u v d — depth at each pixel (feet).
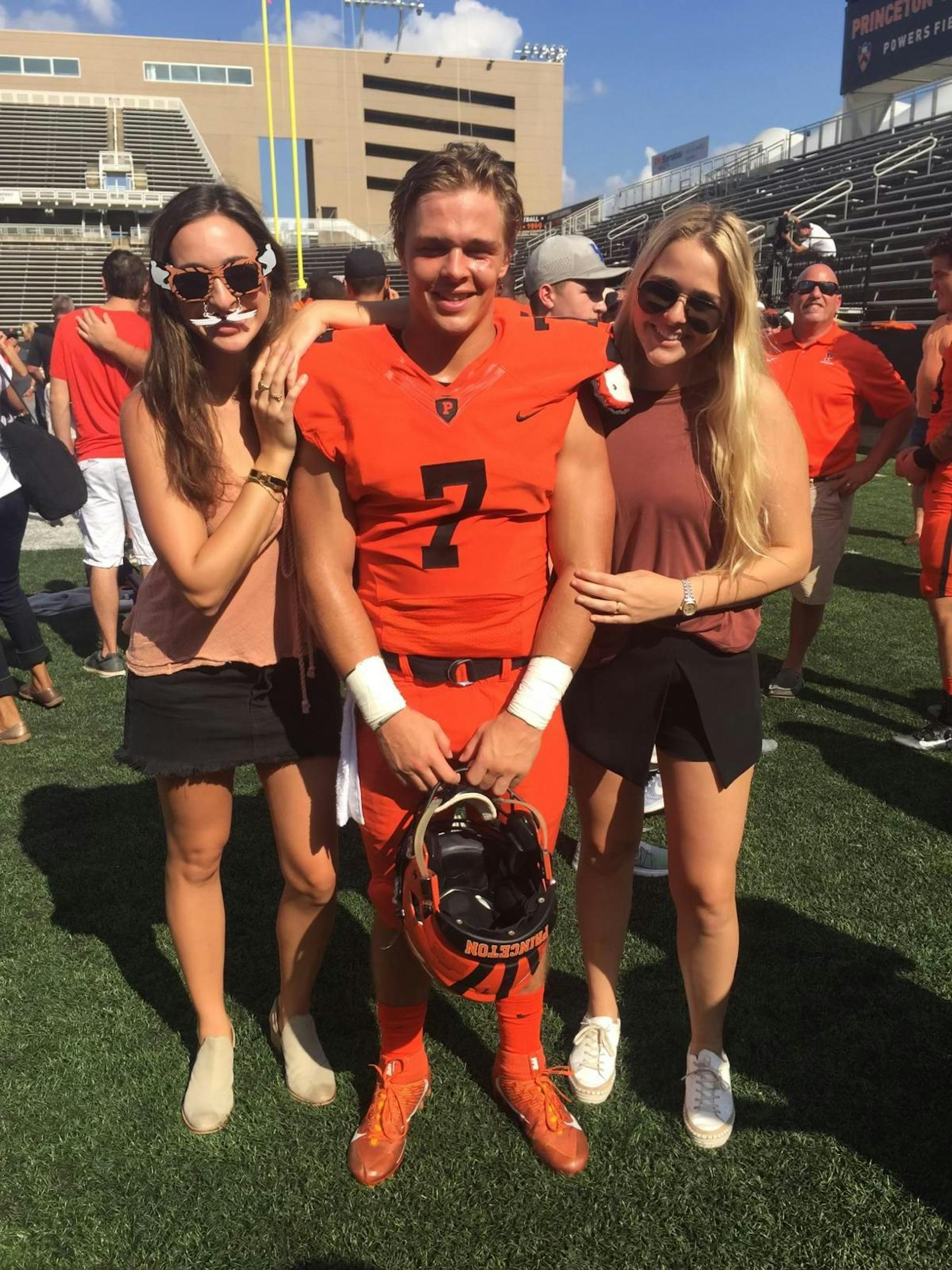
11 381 13.20
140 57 146.61
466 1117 6.79
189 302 5.40
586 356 5.33
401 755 5.42
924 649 16.74
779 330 14.20
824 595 14.01
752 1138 6.53
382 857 6.05
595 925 7.01
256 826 10.98
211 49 148.87
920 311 45.37
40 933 8.98
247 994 8.13
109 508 15.48
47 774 12.37
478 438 5.15
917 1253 5.67
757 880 9.59
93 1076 7.20
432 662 5.61
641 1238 5.83
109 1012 7.89
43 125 133.08
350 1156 6.39
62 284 100.99
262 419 5.45
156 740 6.29
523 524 5.47
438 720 5.64
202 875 6.83
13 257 104.06
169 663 6.16
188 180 126.31
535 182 171.83
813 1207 5.99
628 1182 6.23
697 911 6.47
